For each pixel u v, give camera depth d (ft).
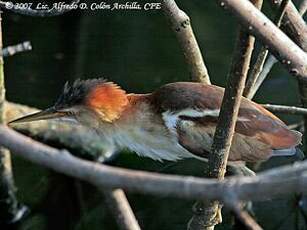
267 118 28.55
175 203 36.96
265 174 13.09
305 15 41.65
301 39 29.37
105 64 46.39
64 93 29.96
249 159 28.71
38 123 39.68
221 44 47.24
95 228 37.22
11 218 38.14
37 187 38.99
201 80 30.63
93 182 13.44
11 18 48.42
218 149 22.09
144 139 29.48
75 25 48.75
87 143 39.42
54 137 39.75
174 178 12.98
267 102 42.78
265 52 28.25
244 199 13.42
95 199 38.29
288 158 37.91
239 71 20.21
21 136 13.91
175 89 28.76
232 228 34.40
